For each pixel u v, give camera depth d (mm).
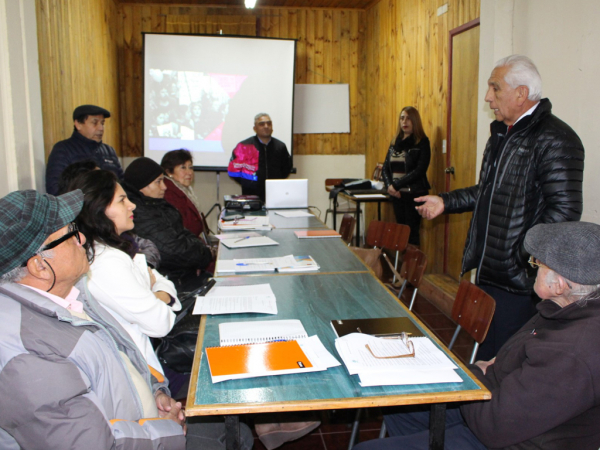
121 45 5934
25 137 2828
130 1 5828
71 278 1106
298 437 2023
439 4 4266
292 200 4145
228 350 1372
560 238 1230
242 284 2082
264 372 1252
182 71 5844
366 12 6250
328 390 1203
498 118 2148
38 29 3213
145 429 1131
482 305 1752
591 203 2311
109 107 5410
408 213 4562
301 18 6203
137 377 1311
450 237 4262
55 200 1059
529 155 2010
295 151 6414
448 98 4129
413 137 4461
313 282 2119
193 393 1184
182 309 2080
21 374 921
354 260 2521
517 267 2084
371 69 6160
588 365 1110
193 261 2580
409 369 1277
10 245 972
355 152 6539
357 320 1611
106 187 1646
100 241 1606
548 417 1137
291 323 1597
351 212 6551
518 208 2055
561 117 2508
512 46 2936
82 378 993
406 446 1394
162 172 2543
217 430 1525
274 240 2980
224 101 5961
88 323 1098
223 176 6242
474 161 3764
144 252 2248
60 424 928
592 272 1171
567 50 2443
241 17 6051
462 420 1515
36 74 2990
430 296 4102
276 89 6020
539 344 1188
